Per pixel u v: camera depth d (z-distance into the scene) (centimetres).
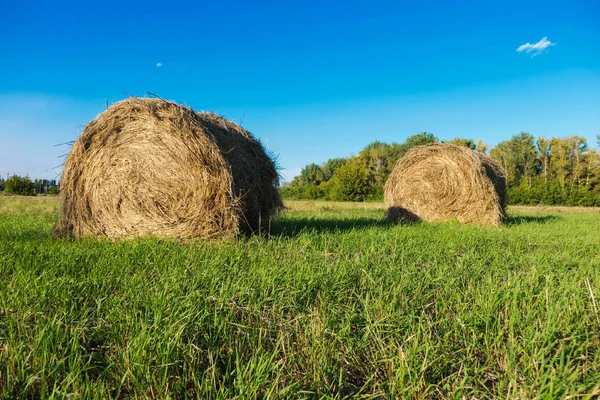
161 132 632
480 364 245
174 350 226
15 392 197
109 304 289
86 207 660
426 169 1126
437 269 439
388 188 1196
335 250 546
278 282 358
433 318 301
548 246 653
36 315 262
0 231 667
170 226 625
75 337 229
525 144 5550
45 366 211
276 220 861
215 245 587
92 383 202
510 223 1136
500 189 1170
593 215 1736
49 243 543
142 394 195
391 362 229
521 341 257
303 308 310
